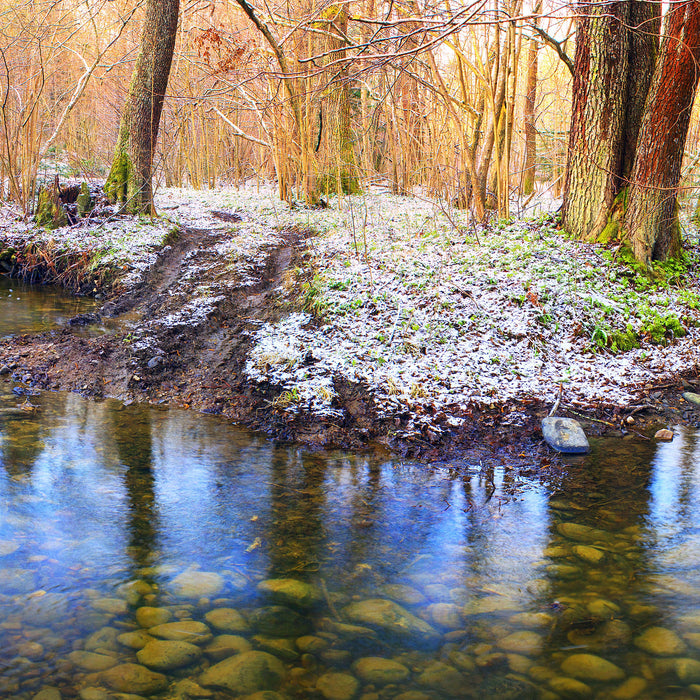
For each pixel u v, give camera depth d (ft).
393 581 10.43
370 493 14.07
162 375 21.39
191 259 35.27
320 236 38.11
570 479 14.97
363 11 39.29
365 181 49.73
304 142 48.11
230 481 14.40
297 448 16.67
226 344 23.66
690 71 26.99
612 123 30.55
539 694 7.75
